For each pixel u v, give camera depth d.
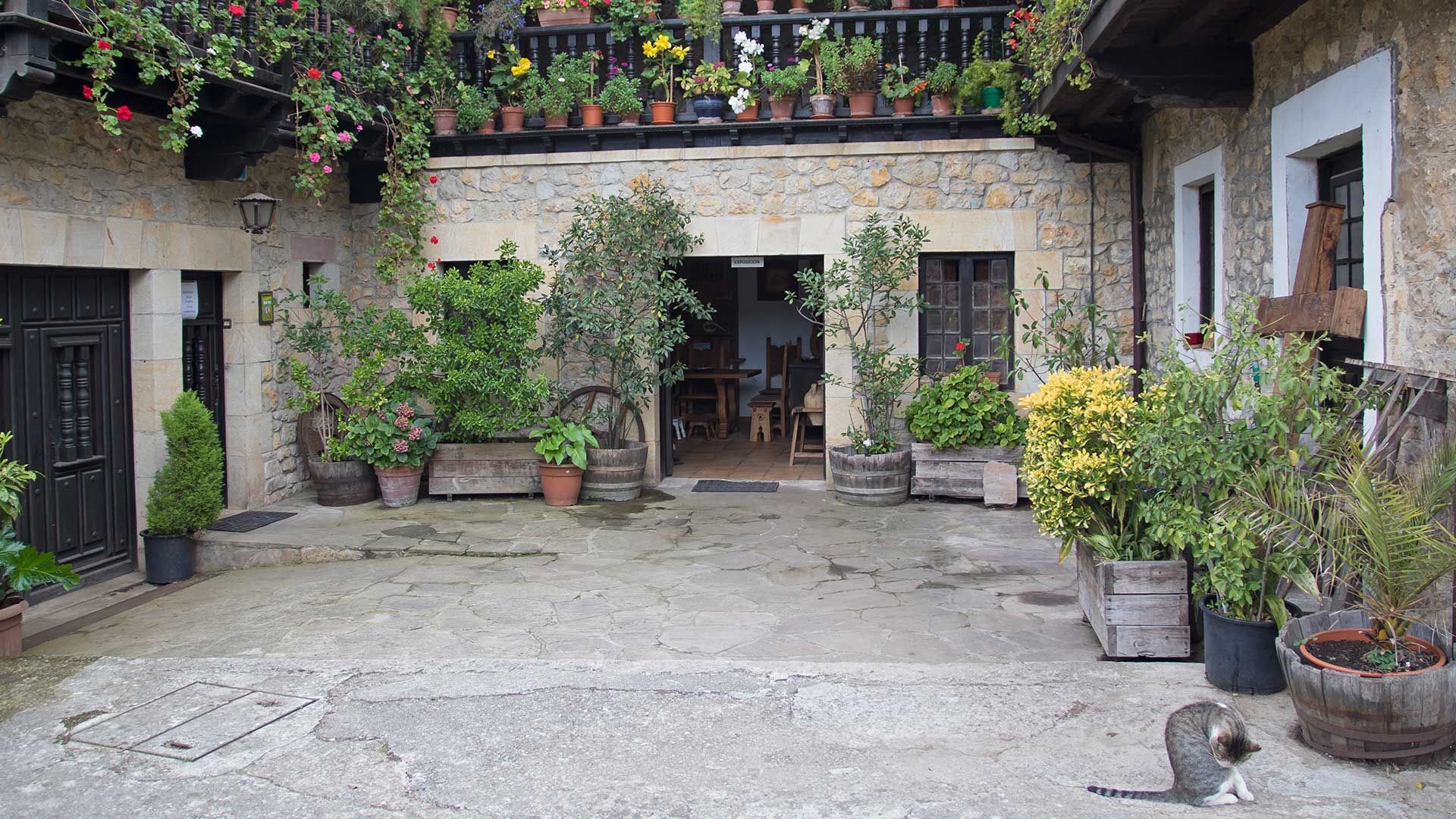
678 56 8.01
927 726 3.50
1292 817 2.82
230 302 7.39
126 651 4.94
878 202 8.00
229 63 5.85
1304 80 4.70
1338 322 4.22
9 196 5.50
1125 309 7.83
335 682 3.98
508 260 8.07
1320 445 3.77
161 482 6.38
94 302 6.32
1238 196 5.57
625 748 3.37
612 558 6.31
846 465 7.70
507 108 8.17
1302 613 3.85
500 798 3.05
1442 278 3.62
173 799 3.08
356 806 3.02
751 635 4.85
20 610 4.59
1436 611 3.55
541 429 7.78
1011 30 7.55
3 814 3.00
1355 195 4.56
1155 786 3.03
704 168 8.12
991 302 8.10
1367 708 3.01
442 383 7.78
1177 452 3.74
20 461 5.80
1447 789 2.95
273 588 5.93
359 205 8.63
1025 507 7.61
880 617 5.09
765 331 11.97
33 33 4.78
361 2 7.22
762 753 3.31
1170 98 5.38
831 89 7.81
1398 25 3.86
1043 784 3.07
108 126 5.09
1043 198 7.86
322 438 7.93
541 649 4.71
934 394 7.73
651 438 8.44
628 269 7.96
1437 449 3.38
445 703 3.76
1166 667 3.98
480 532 6.94
